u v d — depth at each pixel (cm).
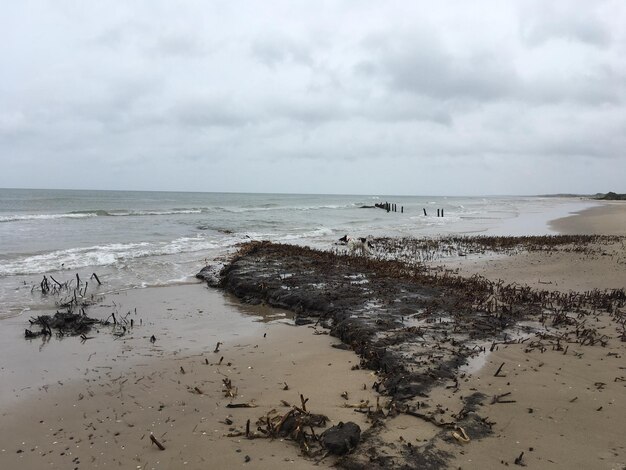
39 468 402
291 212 5028
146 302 1047
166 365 660
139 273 1362
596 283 1207
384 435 441
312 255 1551
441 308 906
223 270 1325
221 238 2267
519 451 412
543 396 523
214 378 610
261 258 1470
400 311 884
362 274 1252
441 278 1219
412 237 2523
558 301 969
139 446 437
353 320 822
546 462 394
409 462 394
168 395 555
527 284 1209
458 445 422
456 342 709
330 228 3092
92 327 846
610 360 638
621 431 443
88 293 1109
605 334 756
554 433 443
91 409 517
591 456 402
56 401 538
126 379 606
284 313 980
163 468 400
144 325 869
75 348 731
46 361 671
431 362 625
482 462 395
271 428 454
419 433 446
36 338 776
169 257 1636
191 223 3119
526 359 644
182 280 1299
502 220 4172
